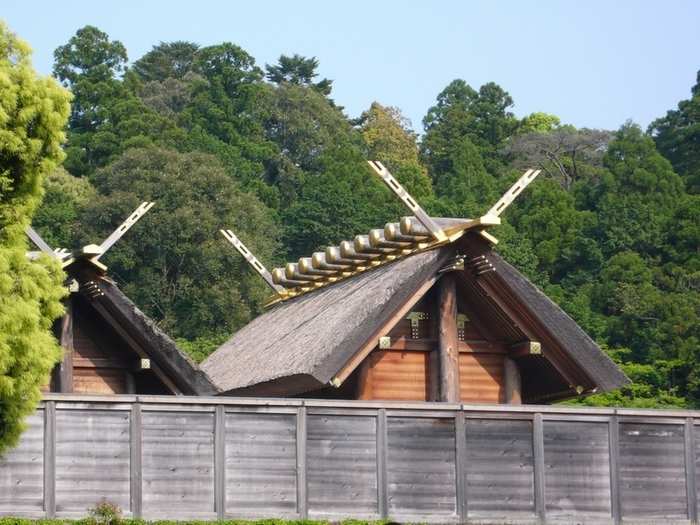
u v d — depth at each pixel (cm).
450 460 3825
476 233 4134
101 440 3569
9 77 3194
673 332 10394
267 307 5572
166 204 11562
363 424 3772
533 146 17338
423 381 4338
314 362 3953
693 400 9381
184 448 3622
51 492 3509
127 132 13750
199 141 14062
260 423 3691
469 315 4416
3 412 3238
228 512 3628
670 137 16312
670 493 4006
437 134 18388
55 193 11675
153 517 3569
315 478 3709
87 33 16325
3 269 3112
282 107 16712
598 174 16412
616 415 3994
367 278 4475
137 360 4478
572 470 3928
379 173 4194
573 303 11250
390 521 3741
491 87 19500
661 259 12762
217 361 5281
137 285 11150
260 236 11962
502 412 3894
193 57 18312
